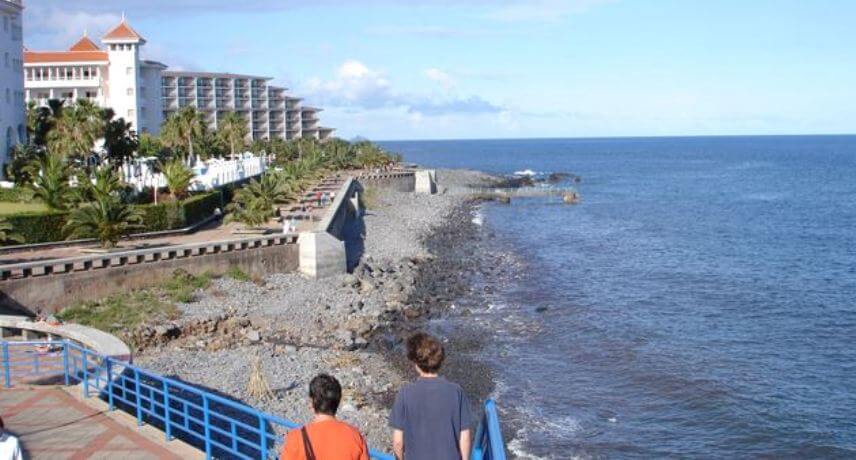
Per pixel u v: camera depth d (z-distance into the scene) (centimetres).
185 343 3862
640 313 4931
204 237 5706
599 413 3188
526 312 4925
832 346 4184
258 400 2952
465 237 8575
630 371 3706
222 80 18812
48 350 2289
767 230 9181
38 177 5434
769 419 3123
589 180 17900
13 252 4681
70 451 1431
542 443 2883
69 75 12269
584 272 6425
